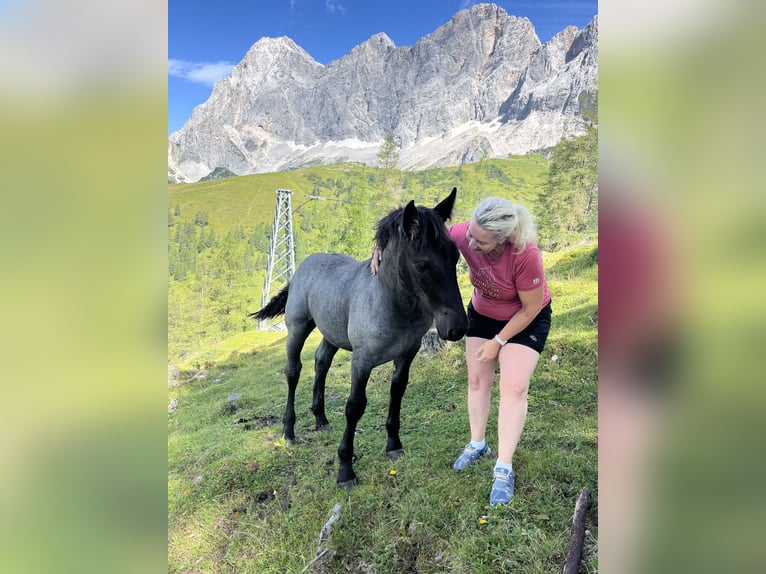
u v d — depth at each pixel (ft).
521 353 7.67
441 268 7.23
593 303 18.98
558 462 8.60
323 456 10.91
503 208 6.64
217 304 123.13
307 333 12.08
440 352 16.62
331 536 8.02
